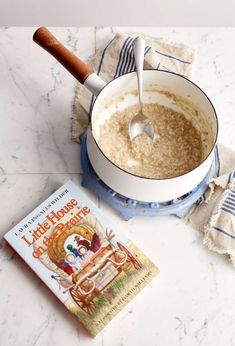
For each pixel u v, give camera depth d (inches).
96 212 39.1
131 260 37.9
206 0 62.7
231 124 43.2
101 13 63.3
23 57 44.7
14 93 43.4
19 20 64.3
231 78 44.7
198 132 41.9
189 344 36.8
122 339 36.7
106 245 38.3
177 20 64.3
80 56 44.9
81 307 36.5
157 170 40.2
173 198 37.9
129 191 37.3
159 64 43.2
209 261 38.9
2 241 39.0
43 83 43.9
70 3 62.7
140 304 37.6
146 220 40.0
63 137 42.2
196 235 39.7
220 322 37.4
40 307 37.3
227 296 38.1
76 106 42.9
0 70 44.2
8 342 36.5
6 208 40.0
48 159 41.4
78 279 37.2
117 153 40.8
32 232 38.4
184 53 44.3
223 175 39.9
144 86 41.4
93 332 36.0
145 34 45.7
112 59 44.1
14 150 41.6
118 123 42.0
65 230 38.5
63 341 36.6
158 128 42.1
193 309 37.6
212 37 46.1
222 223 38.8
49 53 41.5
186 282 38.3
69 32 45.7
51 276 37.2
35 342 36.5
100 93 38.5
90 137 38.3
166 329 37.1
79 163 41.4
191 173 36.2
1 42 45.1
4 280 37.9
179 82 40.0
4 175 40.8
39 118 42.7
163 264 38.7
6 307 37.2
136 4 62.9
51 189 40.6
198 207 40.1
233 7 63.3
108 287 37.1
